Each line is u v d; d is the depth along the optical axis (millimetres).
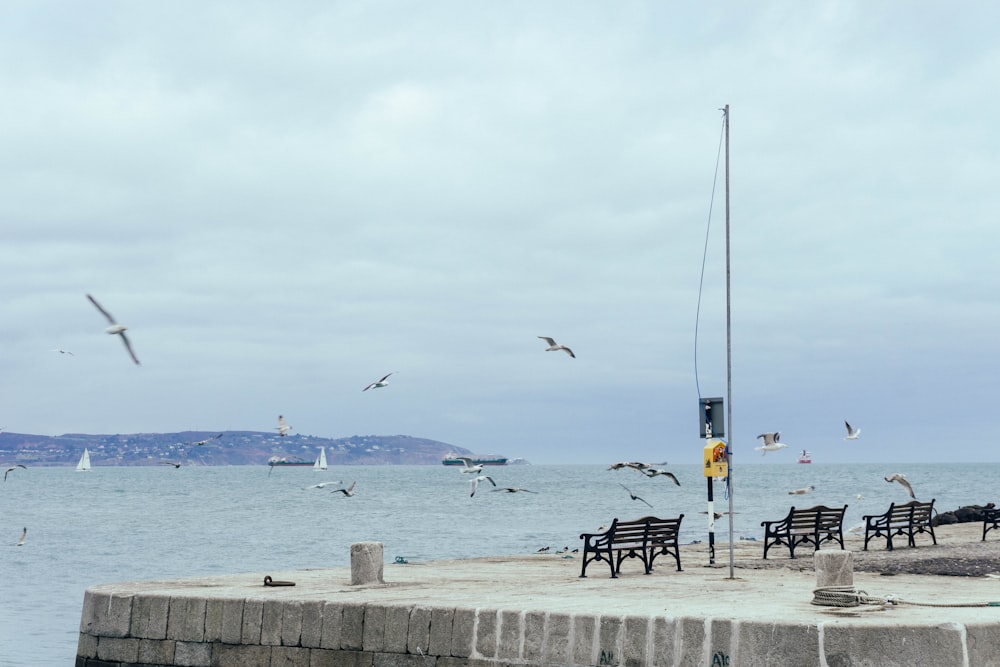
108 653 14953
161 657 14594
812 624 10961
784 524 22344
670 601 13578
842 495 94500
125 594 14992
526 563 21578
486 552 43031
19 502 97000
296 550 45438
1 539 52125
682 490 119125
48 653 20906
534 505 85812
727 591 15250
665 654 11664
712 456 20250
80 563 40125
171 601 14648
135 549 46250
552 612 12352
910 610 12141
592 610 12391
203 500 100562
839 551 13461
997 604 12555
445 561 22469
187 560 41406
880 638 10781
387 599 13875
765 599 13852
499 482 161750
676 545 19297
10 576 35469
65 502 97250
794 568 19688
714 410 20047
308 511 78688
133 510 81750
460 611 12875
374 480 178750
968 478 155250
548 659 12273
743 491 109812
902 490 103062
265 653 13969
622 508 79875
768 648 11125
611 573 18156
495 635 12625
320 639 13664
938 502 77188
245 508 84125
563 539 49375
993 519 26484
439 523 63062
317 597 14242
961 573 18031
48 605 27859
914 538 26562
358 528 58875
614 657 11906
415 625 13117
